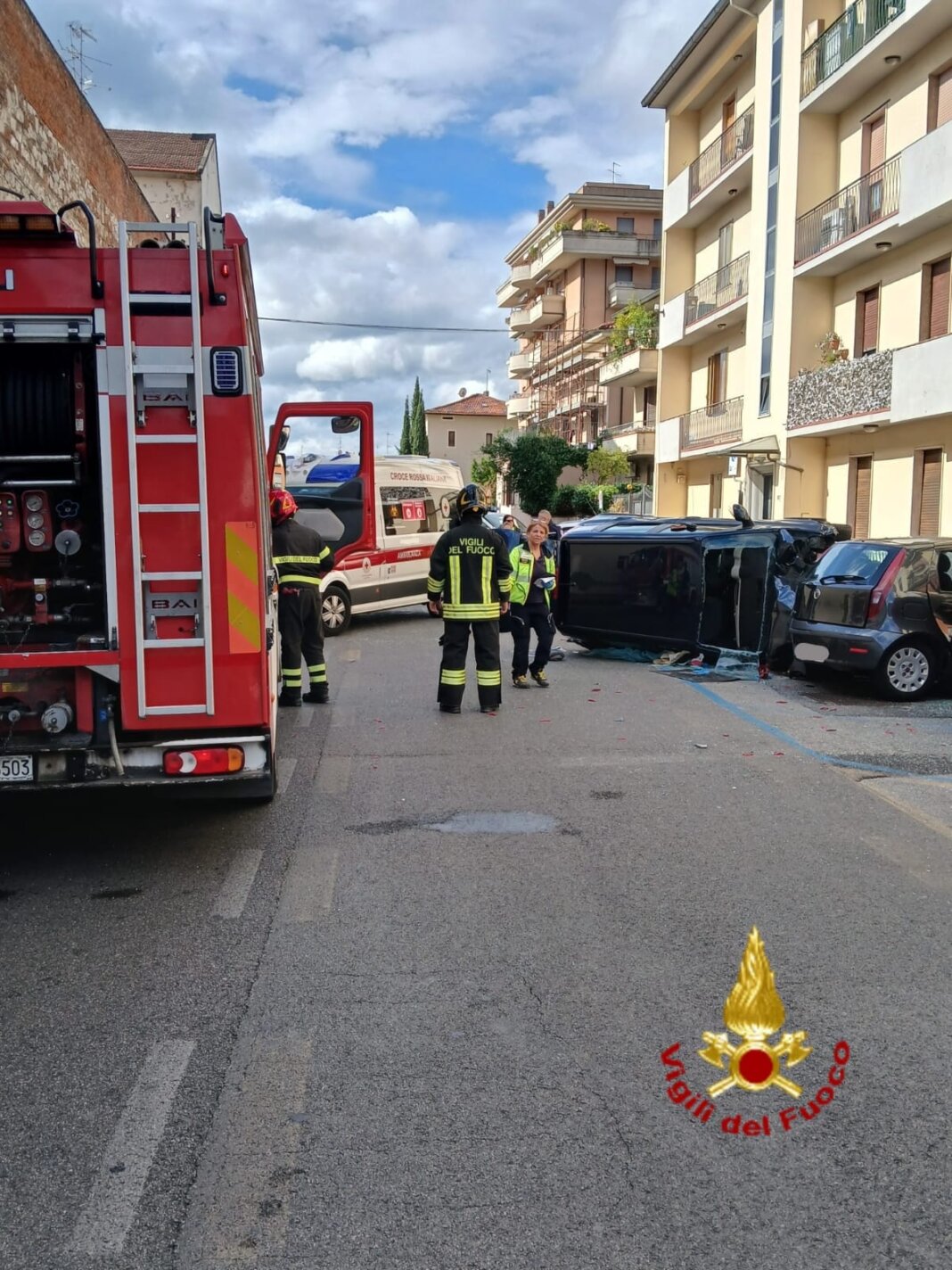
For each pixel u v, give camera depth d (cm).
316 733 910
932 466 2150
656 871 561
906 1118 329
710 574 1225
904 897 522
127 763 515
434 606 991
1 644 507
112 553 497
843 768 784
